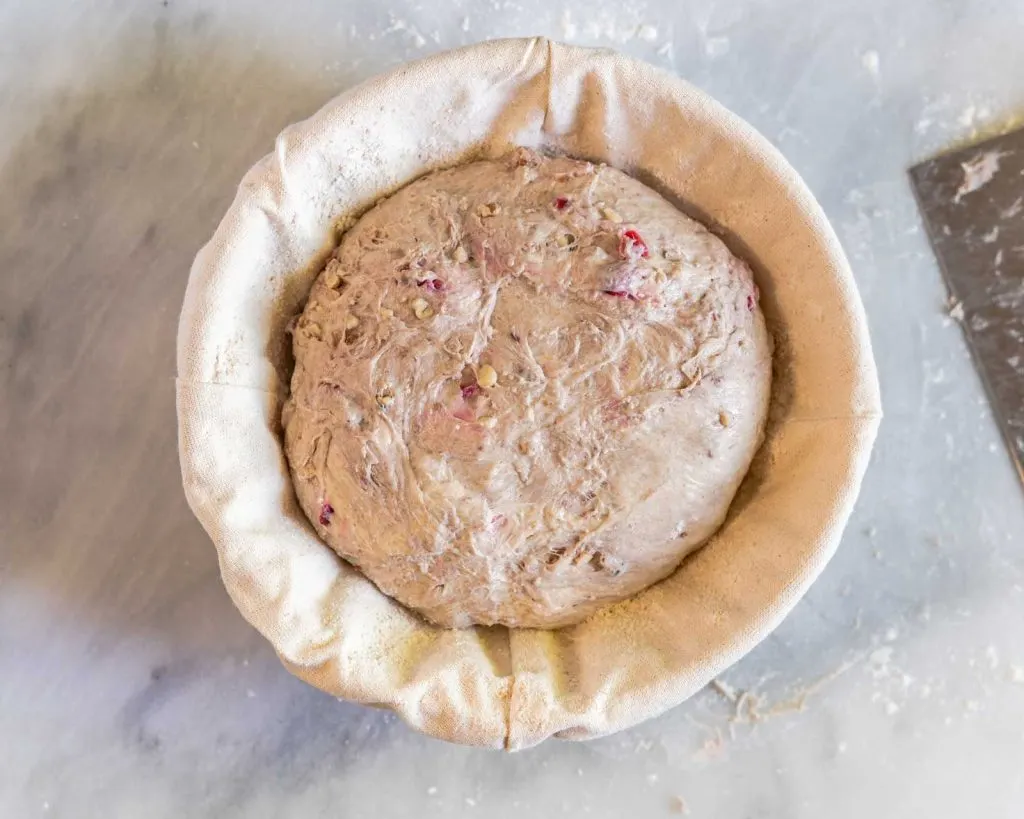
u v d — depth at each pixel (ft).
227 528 1.20
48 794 1.49
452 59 1.24
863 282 1.52
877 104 1.52
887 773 1.50
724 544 1.30
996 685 1.50
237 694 1.50
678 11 1.52
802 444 1.28
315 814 1.49
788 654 1.51
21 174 1.51
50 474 1.51
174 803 1.50
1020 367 1.49
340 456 1.24
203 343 1.22
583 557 1.25
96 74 1.51
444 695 1.20
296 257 1.30
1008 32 1.52
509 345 1.23
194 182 1.52
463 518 1.22
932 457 1.51
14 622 1.50
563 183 1.27
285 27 1.51
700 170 1.31
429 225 1.27
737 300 1.28
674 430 1.24
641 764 1.50
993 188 1.49
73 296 1.51
